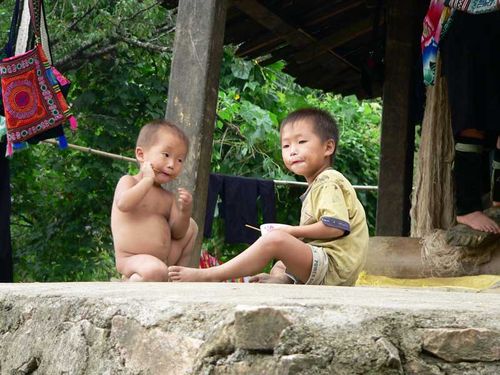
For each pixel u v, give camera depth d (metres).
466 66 4.88
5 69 5.44
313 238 3.47
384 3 7.00
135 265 3.58
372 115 14.38
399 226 6.64
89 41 12.33
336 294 1.92
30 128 5.48
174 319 1.66
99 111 12.90
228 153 12.84
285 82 14.95
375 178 13.37
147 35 12.48
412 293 2.20
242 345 1.44
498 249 5.01
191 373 1.55
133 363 1.74
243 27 7.47
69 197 12.92
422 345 1.47
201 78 4.58
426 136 5.51
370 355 1.41
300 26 7.32
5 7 12.82
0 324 2.40
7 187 6.47
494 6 4.59
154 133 3.71
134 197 3.57
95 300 1.95
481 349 1.47
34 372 2.17
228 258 11.59
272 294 1.86
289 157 3.72
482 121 4.87
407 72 6.63
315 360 1.39
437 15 5.30
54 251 12.70
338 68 8.27
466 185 4.98
